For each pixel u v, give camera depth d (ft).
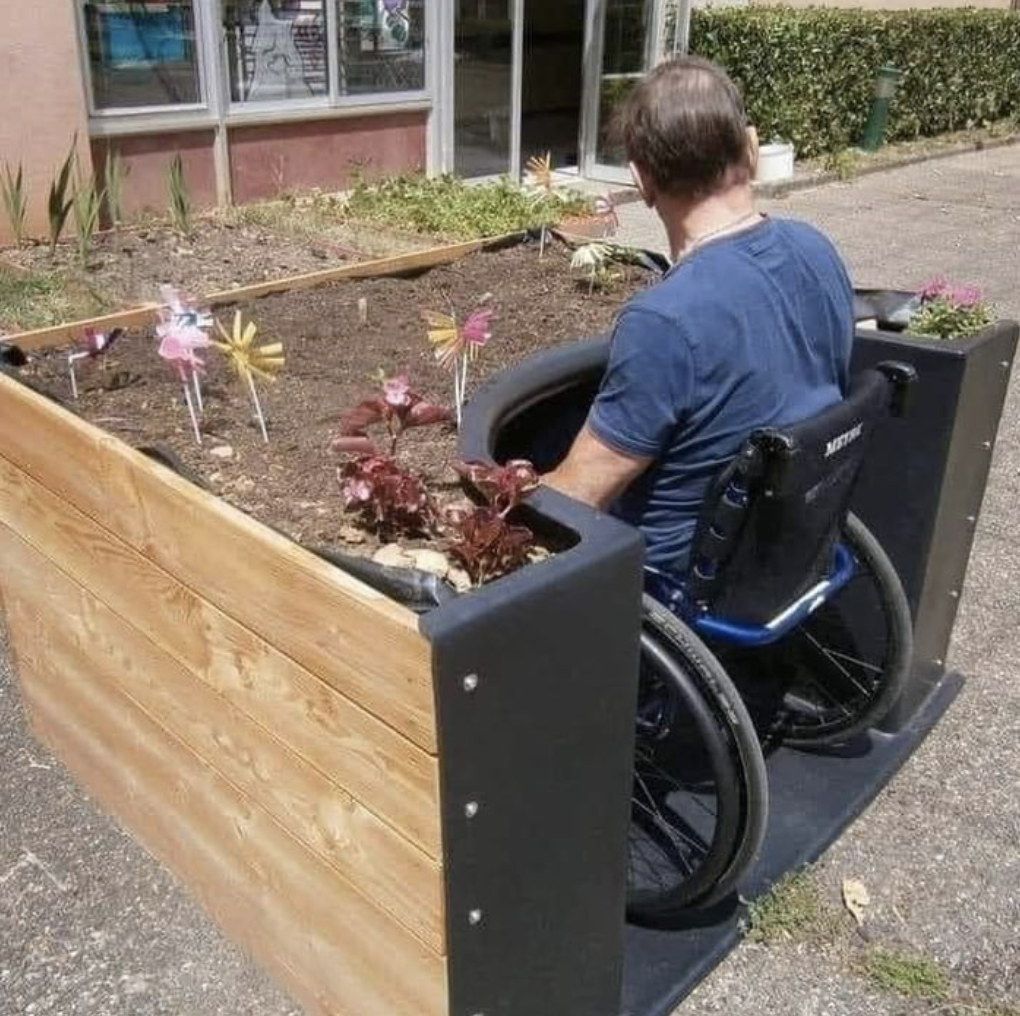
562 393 8.09
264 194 25.64
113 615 6.97
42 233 21.15
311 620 5.15
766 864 7.72
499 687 4.77
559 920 5.67
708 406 6.25
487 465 5.68
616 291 11.86
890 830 8.17
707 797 8.18
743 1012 6.75
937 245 26.21
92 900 7.47
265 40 24.66
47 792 8.42
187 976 6.94
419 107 28.04
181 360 7.37
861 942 7.22
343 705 5.16
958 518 8.79
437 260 12.67
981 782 8.66
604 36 30.55
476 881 5.12
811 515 6.52
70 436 6.66
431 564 5.51
